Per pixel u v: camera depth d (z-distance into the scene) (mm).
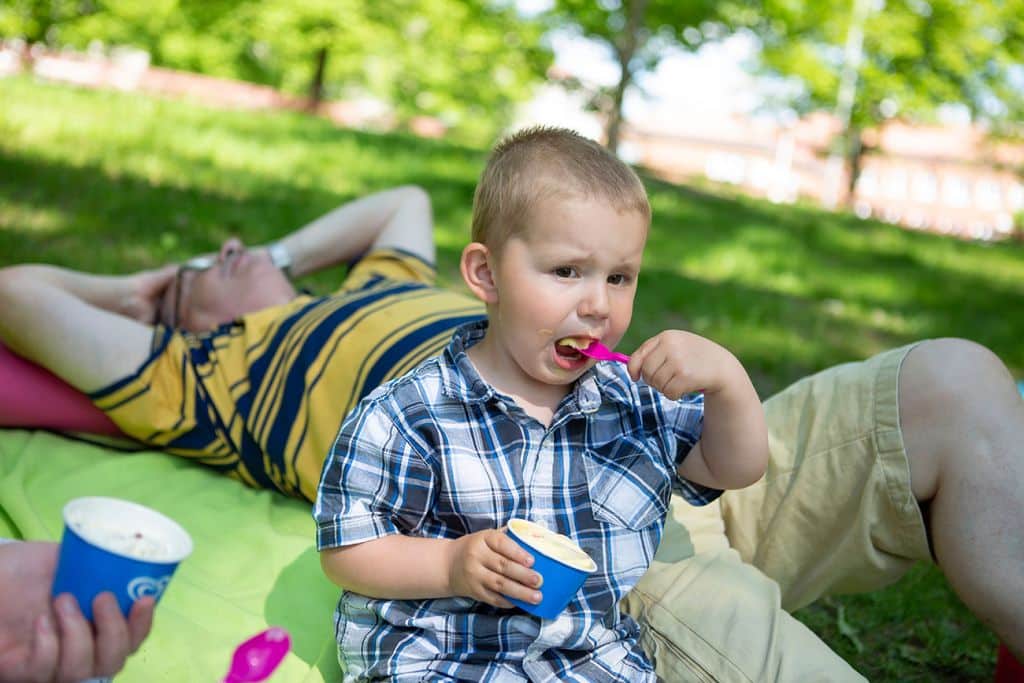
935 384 2049
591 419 1875
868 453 2125
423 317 2596
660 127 42312
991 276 10555
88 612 1316
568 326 1750
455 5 19781
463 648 1780
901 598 2943
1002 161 28188
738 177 41094
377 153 9695
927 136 39531
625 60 14750
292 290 3205
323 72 21562
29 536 2268
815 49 21094
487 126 26328
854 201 25484
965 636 2785
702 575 2117
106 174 6414
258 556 2357
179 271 3160
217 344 2805
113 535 1339
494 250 1812
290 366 2645
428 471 1786
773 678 1906
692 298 6398
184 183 6633
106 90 10914
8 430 2834
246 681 1334
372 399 1838
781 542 2287
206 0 20812
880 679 2553
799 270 8375
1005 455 1975
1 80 9805
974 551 1970
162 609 2098
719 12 16812
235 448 2693
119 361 2697
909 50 21219
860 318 6977
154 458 2764
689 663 1994
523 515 1800
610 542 1832
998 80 22469
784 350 5559
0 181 5711
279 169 7945
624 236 1750
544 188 1741
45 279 2834
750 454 1862
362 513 1771
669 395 1799
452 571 1687
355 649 1835
